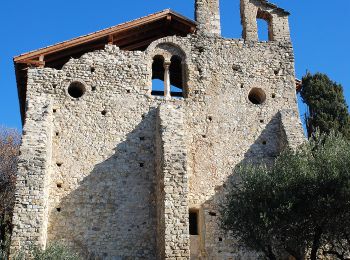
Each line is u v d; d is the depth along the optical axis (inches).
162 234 981.8
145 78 1200.2
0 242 983.6
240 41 1293.1
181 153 1036.5
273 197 895.1
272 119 1229.7
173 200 987.3
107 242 1035.9
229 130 1195.3
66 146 1099.3
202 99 1209.4
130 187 1091.3
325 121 1517.0
